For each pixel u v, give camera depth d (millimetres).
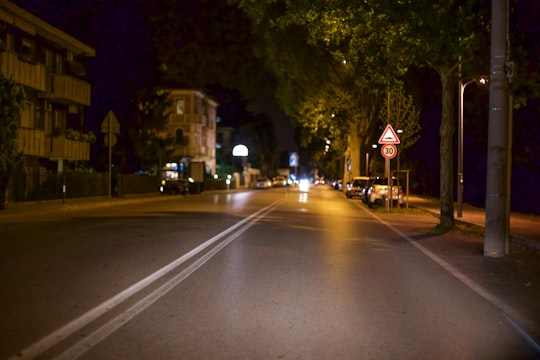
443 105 18641
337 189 73500
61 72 35281
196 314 7133
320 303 7797
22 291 8375
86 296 8086
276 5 30469
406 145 36812
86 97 36312
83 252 12297
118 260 11281
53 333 6254
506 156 12312
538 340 6156
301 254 12430
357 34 16422
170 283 9047
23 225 18500
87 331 6344
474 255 12711
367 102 46750
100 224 18906
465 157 38750
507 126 12312
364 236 16484
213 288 8695
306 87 44438
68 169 38094
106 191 38781
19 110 24406
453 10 14367
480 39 15703
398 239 15836
